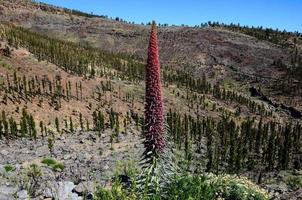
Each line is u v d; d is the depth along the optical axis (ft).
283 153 289.74
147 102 47.75
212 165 190.39
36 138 366.43
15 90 483.10
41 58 615.16
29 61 586.45
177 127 398.01
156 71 47.01
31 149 294.87
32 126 360.89
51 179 105.09
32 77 551.18
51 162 201.57
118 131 411.75
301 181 150.20
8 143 331.98
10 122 370.53
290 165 306.35
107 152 272.92
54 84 549.95
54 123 448.65
